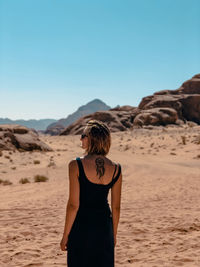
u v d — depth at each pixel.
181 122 75.69
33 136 36.16
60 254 5.10
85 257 2.38
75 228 2.43
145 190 13.91
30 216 8.29
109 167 2.54
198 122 80.81
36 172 20.83
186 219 7.55
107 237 2.45
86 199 2.47
